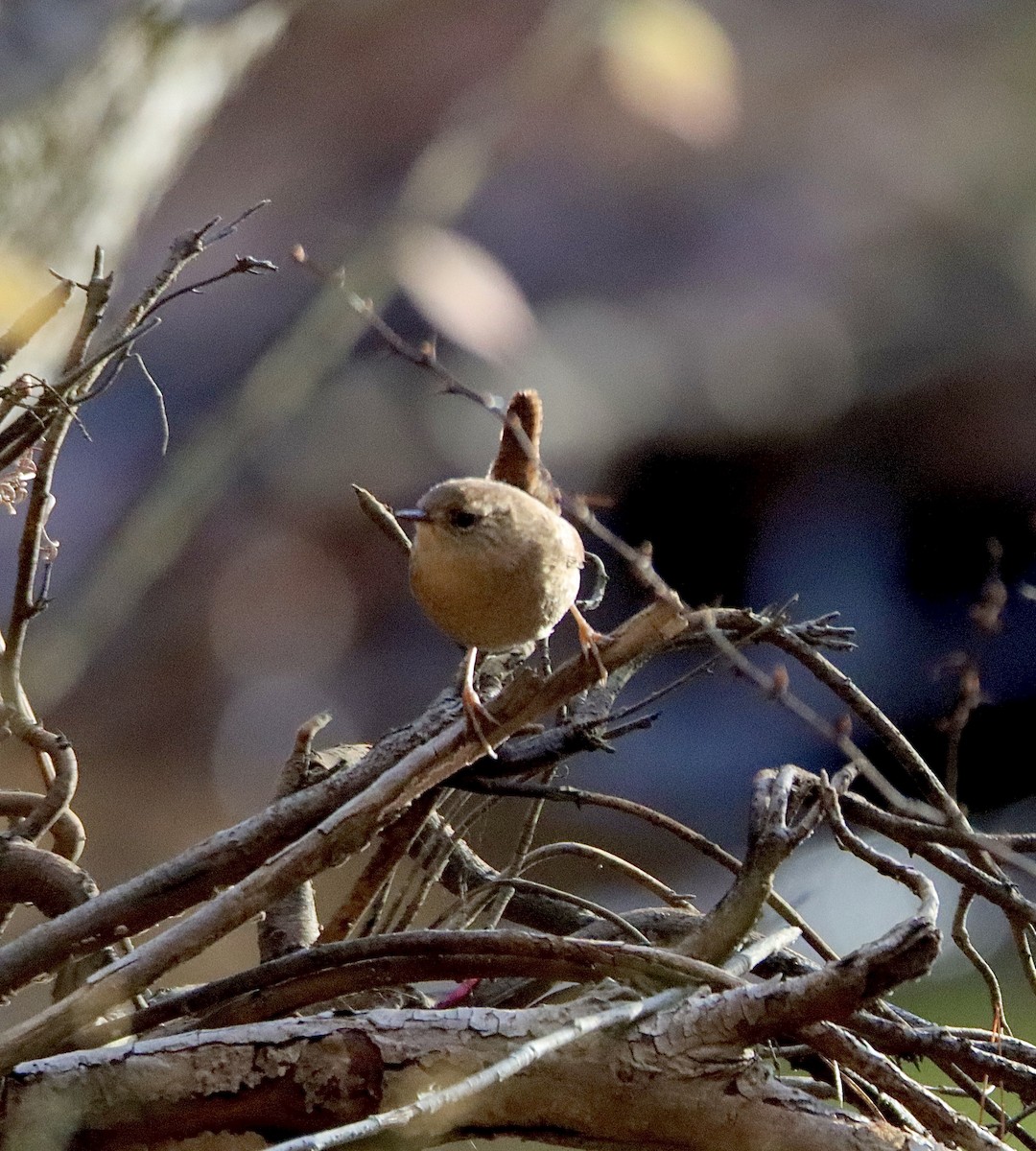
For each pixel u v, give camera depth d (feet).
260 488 48.08
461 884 25.95
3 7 26.68
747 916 25.67
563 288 50.93
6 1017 26.78
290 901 25.88
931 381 50.57
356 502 48.88
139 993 25.70
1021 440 49.83
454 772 25.75
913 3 52.60
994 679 37.93
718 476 51.39
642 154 50.21
